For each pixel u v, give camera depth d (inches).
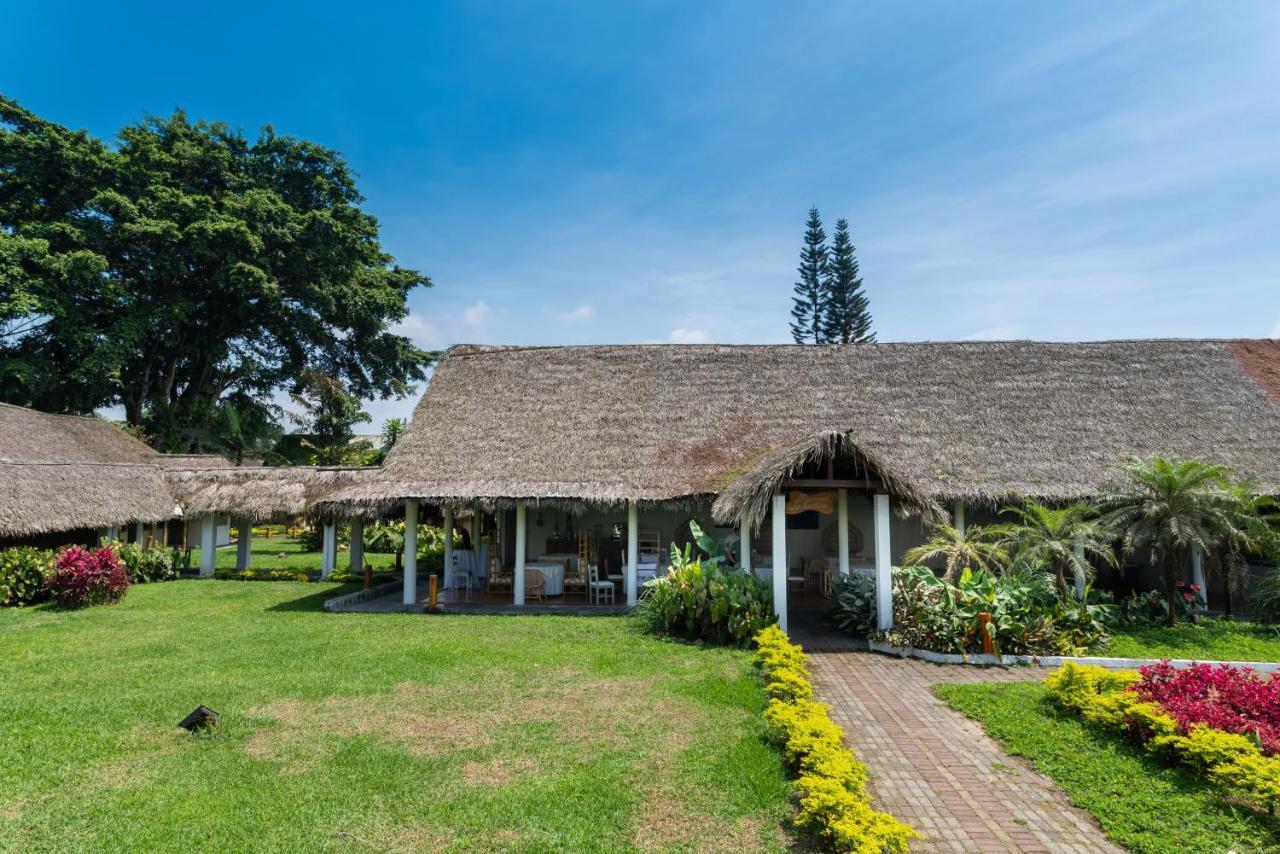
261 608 583.2
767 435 631.8
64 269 1091.3
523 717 293.9
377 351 1611.7
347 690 331.6
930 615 410.9
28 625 505.7
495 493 565.9
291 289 1405.0
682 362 746.2
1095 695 293.4
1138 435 601.3
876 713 306.2
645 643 430.0
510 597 629.6
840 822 183.2
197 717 277.0
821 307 2140.7
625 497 555.5
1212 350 709.3
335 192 1537.9
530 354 776.3
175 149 1318.9
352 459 1496.1
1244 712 268.2
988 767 247.9
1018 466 571.2
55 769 241.1
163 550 815.7
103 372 1161.4
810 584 661.9
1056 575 486.6
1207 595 589.9
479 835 197.3
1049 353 714.8
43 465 722.8
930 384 683.4
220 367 1512.1
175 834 197.3
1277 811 207.8
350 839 195.3
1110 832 198.8
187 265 1283.2
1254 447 583.2
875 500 442.6
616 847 191.0
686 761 246.2
